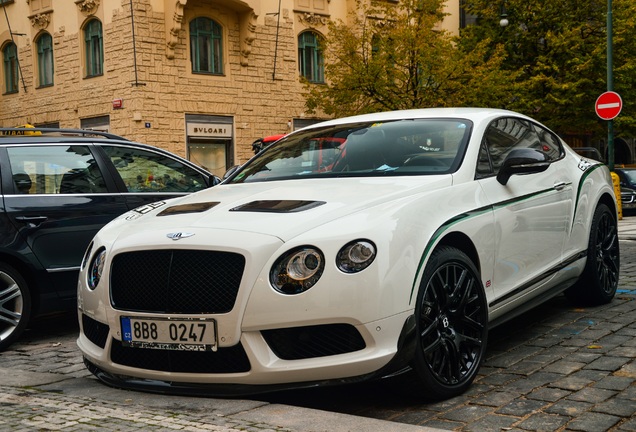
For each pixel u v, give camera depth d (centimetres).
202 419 342
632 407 374
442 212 415
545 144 588
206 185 739
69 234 632
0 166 614
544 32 2573
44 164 637
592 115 2533
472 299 422
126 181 678
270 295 362
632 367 447
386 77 2186
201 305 374
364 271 362
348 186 441
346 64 2223
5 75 2636
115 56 2212
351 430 325
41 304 622
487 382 432
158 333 383
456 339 408
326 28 2597
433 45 2153
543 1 2561
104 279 405
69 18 2353
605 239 643
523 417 367
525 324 582
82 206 642
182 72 2258
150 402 376
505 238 469
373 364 361
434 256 399
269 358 365
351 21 2650
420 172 459
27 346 614
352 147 505
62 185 640
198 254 379
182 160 731
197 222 402
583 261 601
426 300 392
